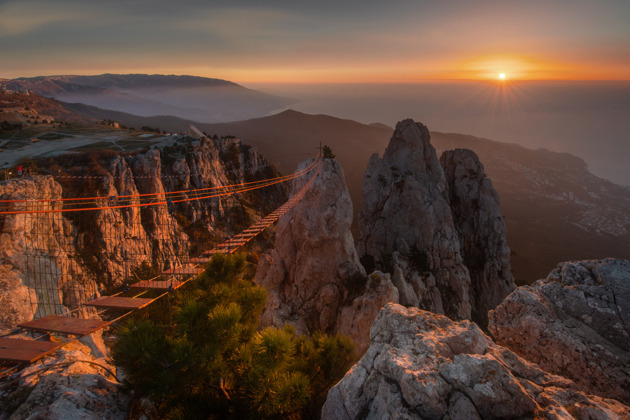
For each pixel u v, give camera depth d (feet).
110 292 150.00
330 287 133.49
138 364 28.86
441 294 182.80
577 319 31.42
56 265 104.83
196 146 338.54
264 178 440.86
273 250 148.56
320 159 149.48
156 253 194.18
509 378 22.35
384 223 201.16
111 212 174.81
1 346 28.81
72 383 26.91
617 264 33.42
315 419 33.63
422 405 21.95
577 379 28.43
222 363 30.86
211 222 276.41
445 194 228.84
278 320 127.95
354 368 27.27
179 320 32.12
